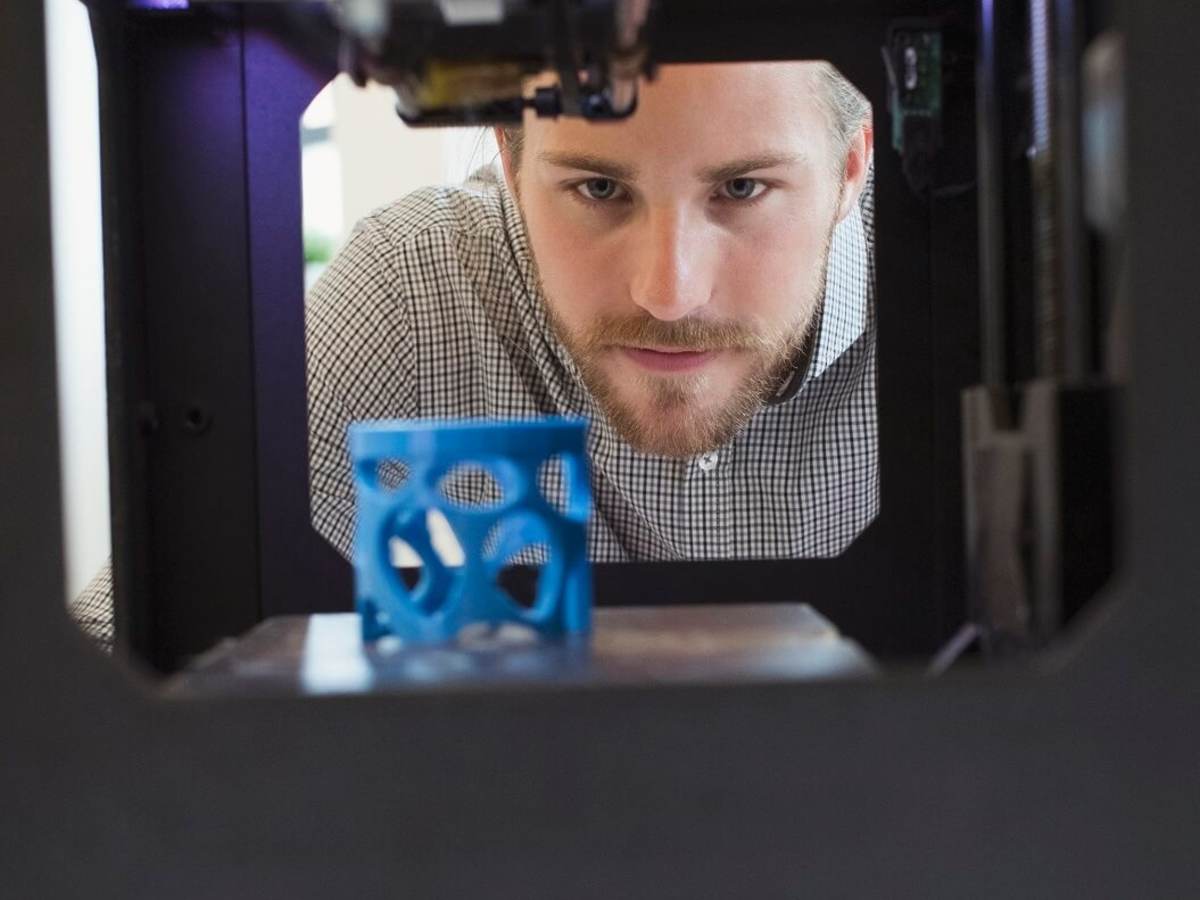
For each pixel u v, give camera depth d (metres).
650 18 0.63
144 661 0.94
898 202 0.93
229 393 0.95
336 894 0.48
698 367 1.51
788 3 0.90
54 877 0.49
